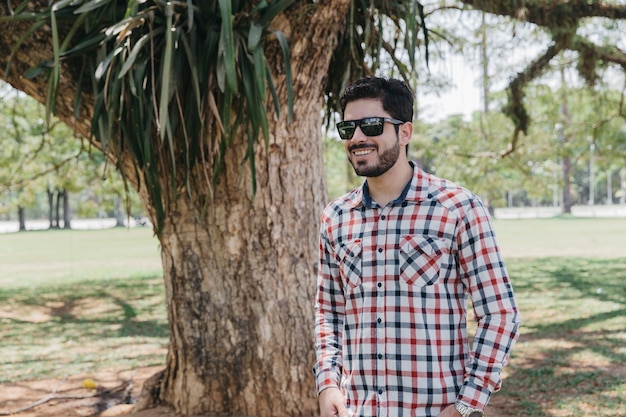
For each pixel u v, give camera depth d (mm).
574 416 4137
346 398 1748
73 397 4797
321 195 3891
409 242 1667
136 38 3088
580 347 6113
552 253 16391
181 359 3891
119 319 8672
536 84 8797
